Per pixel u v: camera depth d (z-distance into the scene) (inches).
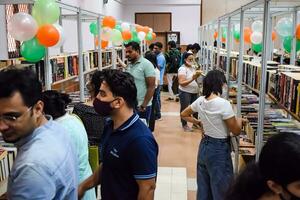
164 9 545.3
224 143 118.6
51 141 52.2
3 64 117.6
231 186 46.0
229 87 176.7
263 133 106.7
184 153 210.4
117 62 265.9
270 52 168.9
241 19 144.9
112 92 68.9
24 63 123.3
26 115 49.6
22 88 48.5
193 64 251.0
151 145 68.8
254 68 135.9
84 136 87.9
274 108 127.1
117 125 70.3
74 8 154.5
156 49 330.0
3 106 48.2
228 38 185.3
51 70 145.7
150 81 179.5
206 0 482.6
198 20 542.9
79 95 172.7
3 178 87.2
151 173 68.0
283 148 38.0
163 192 158.2
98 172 78.1
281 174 38.1
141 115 182.4
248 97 159.8
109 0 425.4
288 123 116.9
